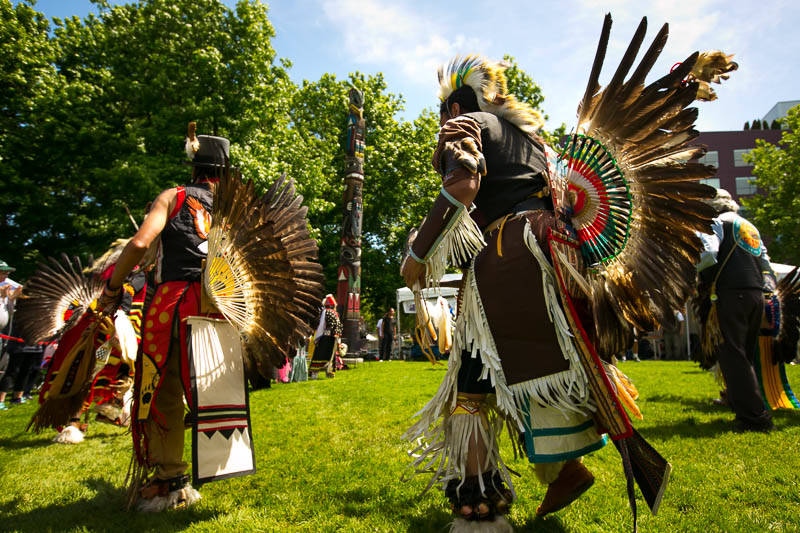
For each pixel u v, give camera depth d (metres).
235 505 2.50
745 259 3.96
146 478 2.49
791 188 29.28
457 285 2.06
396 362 16.83
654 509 1.76
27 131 16.33
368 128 25.80
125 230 15.48
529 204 1.90
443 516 2.28
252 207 2.45
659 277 1.88
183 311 2.42
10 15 16.81
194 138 2.79
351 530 2.16
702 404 5.45
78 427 4.45
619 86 1.79
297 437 4.11
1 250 16.80
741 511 2.27
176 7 16.36
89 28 18.66
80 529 2.20
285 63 19.19
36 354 7.35
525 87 24.52
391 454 3.41
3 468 3.33
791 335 4.50
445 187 1.77
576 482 2.09
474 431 1.84
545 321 1.75
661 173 1.84
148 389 2.36
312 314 2.87
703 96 2.14
